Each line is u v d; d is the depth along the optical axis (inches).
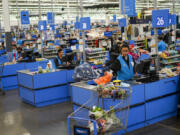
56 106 261.7
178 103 209.2
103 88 150.5
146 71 190.9
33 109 254.7
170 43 418.3
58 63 296.8
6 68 350.0
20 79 284.7
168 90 198.5
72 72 281.0
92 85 182.1
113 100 146.7
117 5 1208.8
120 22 429.7
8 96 317.1
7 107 267.0
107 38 553.0
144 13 611.2
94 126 116.9
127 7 427.5
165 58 258.4
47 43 671.1
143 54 212.4
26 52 381.4
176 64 271.0
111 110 132.0
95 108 133.7
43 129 196.1
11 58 428.1
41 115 233.0
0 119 227.1
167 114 203.6
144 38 526.9
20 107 264.7
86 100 171.0
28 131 193.6
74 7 1168.8
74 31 760.3
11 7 1179.9
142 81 185.3
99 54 410.0
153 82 187.0
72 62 300.2
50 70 271.9
